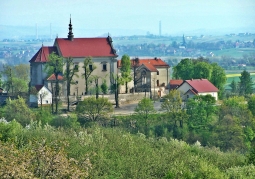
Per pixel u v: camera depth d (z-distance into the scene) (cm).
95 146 17588
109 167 15625
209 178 15025
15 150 12169
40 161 11925
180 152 18350
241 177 15700
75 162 12544
